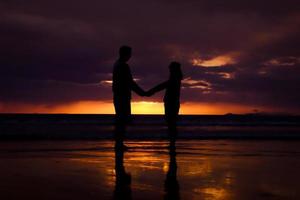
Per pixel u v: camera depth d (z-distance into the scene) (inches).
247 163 302.2
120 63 357.7
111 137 570.3
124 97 357.7
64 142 486.9
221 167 278.5
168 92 394.9
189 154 361.7
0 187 199.0
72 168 266.4
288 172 257.6
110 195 182.9
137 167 274.1
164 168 270.4
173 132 394.6
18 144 457.1
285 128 1068.5
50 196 179.0
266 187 205.3
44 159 314.0
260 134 717.3
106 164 287.4
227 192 192.1
